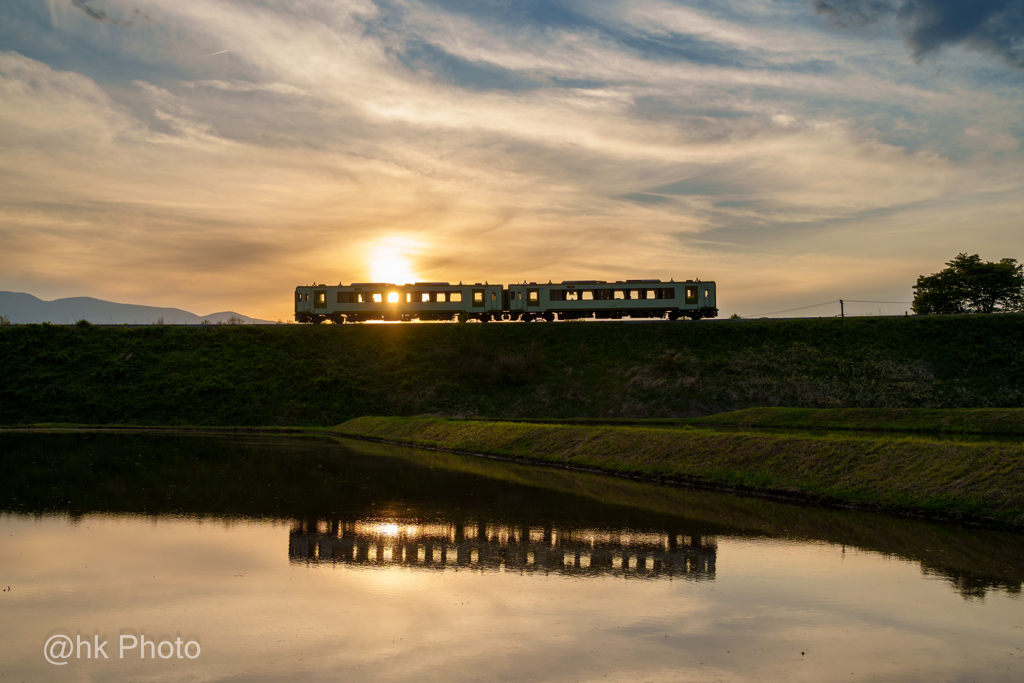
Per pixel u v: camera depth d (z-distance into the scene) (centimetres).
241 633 1296
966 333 6819
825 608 1436
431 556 1819
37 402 6347
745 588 1562
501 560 1784
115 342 7225
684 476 3055
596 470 3428
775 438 3128
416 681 1095
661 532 2083
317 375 6956
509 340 7456
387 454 4131
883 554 1834
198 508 2423
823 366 6600
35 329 7244
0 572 1667
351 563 1752
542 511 2395
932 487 2389
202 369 6962
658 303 7656
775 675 1126
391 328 7688
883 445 2745
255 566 1720
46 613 1401
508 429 4425
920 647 1242
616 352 7225
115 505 2469
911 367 6431
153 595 1509
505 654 1202
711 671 1139
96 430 5653
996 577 1639
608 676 1116
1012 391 5891
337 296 7831
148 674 1122
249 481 3028
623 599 1489
